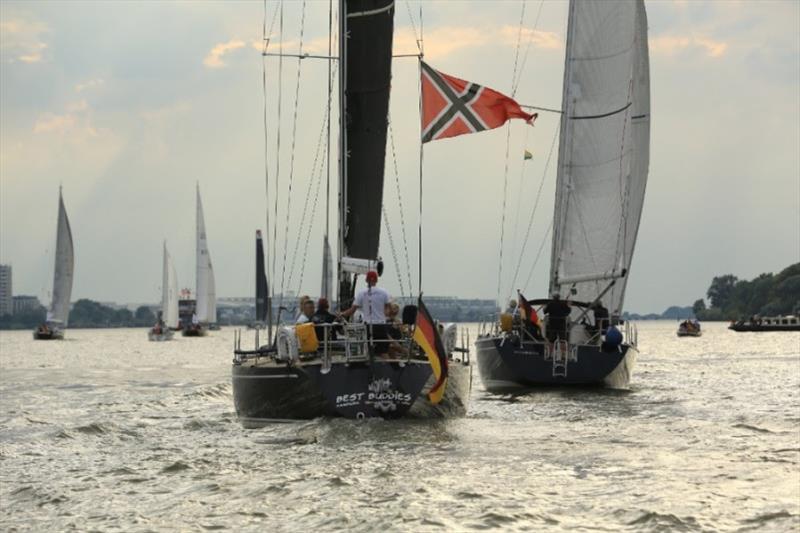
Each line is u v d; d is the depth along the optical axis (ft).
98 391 289.53
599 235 289.12
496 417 190.60
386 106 179.42
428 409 164.25
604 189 288.51
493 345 253.65
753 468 131.95
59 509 113.09
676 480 123.85
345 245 179.42
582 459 138.41
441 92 197.16
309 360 166.50
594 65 288.71
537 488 118.93
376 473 127.85
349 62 177.58
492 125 196.85
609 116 287.69
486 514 105.60
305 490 118.83
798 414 197.88
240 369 173.88
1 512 112.47
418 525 101.81
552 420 185.68
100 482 128.36
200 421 190.70
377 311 163.12
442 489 118.21
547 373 250.78
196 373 389.39
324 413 161.79
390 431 158.10
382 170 179.83
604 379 250.98
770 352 570.87
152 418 203.92
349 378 159.63
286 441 154.10
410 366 159.02
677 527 101.14
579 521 103.71
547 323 258.16
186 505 113.19
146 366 463.42
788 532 99.30
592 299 293.02
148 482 127.34
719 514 106.32
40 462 145.18
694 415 195.93
